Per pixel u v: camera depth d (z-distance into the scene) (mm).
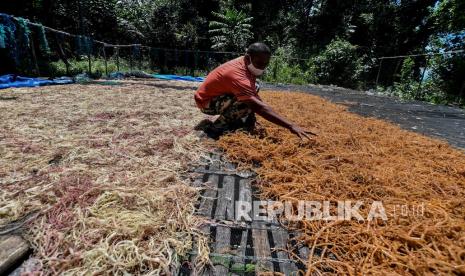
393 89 11680
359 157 2467
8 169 1969
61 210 1536
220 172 2227
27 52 7109
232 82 2697
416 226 1466
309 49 16297
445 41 12055
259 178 2143
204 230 1523
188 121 3543
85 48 8891
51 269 1172
